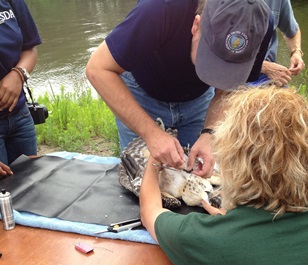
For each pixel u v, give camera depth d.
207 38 1.53
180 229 1.22
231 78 1.54
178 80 1.97
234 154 1.14
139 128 1.73
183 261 1.22
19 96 2.32
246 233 1.11
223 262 1.11
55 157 2.29
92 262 1.47
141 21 1.61
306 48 8.23
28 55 2.42
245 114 1.15
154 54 1.87
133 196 1.87
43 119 2.54
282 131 1.10
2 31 2.19
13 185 1.99
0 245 1.58
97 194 1.90
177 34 1.71
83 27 12.41
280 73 2.98
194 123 2.37
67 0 20.23
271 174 1.09
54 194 1.90
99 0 19.30
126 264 1.46
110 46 1.67
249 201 1.14
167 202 1.70
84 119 4.76
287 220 1.10
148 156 1.93
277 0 3.05
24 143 2.45
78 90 6.04
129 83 2.20
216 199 1.74
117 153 3.98
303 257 1.06
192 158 1.81
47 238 1.62
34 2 20.64
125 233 1.59
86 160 2.34
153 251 1.52
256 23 1.50
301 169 1.08
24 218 1.70
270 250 1.07
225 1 1.50
